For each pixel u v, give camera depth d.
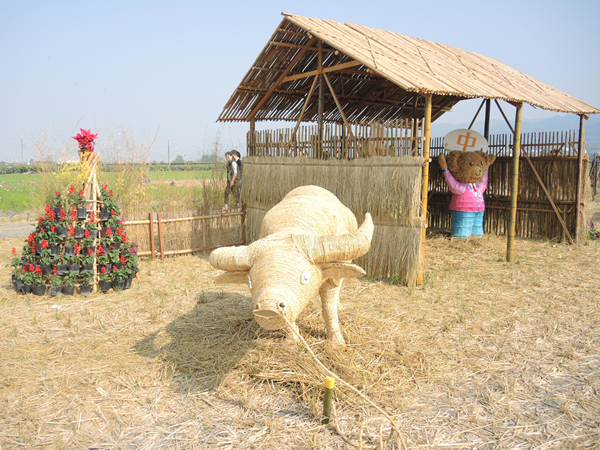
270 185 10.61
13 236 12.34
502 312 6.81
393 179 8.11
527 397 4.50
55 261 7.66
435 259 10.15
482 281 8.44
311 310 6.62
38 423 4.02
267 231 4.90
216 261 4.30
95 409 4.24
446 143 11.81
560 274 8.87
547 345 5.68
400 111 14.38
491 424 4.07
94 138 7.96
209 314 6.63
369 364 5.04
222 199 11.59
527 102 9.25
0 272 8.84
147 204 11.24
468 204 11.73
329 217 5.07
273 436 3.85
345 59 10.39
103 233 7.89
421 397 4.48
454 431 3.96
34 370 4.94
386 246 8.39
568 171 11.63
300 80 11.47
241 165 11.70
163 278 8.66
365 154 8.70
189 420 4.09
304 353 5.12
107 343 5.67
